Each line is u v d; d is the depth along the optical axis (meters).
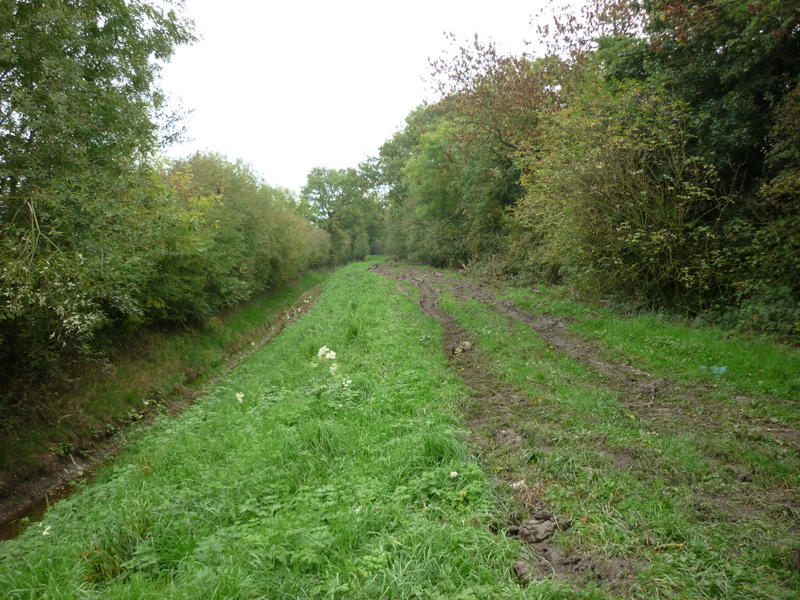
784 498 3.98
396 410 6.67
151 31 10.70
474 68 21.70
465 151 24.34
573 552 3.49
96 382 10.52
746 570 3.10
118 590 3.44
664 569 3.16
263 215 24.97
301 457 5.38
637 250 11.49
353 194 66.56
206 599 3.18
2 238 6.66
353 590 3.21
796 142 9.10
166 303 14.25
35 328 8.48
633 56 13.19
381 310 14.98
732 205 10.94
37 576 3.73
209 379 13.89
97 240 7.75
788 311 8.55
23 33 6.96
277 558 3.56
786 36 9.28
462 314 13.74
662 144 10.62
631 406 6.35
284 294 30.20
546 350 9.39
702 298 11.00
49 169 7.29
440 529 3.68
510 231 23.48
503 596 3.02
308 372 9.43
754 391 6.56
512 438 5.45
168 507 4.55
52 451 8.39
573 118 12.30
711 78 11.13
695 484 4.22
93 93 8.49
